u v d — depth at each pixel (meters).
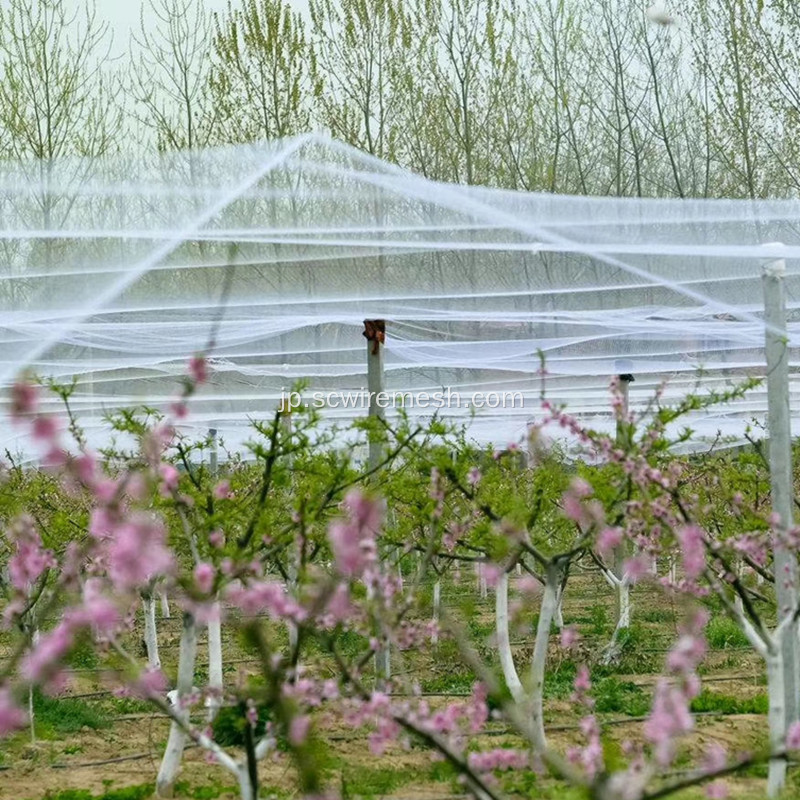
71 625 5.15
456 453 12.95
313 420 9.18
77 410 20.86
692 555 7.62
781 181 24.02
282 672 6.34
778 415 10.13
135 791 10.22
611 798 5.48
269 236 10.52
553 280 12.59
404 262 12.38
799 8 23.55
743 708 13.34
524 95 25.03
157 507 9.04
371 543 5.43
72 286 11.48
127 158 10.05
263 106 23.75
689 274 11.98
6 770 11.52
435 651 16.22
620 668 16.08
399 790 10.02
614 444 8.65
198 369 6.75
